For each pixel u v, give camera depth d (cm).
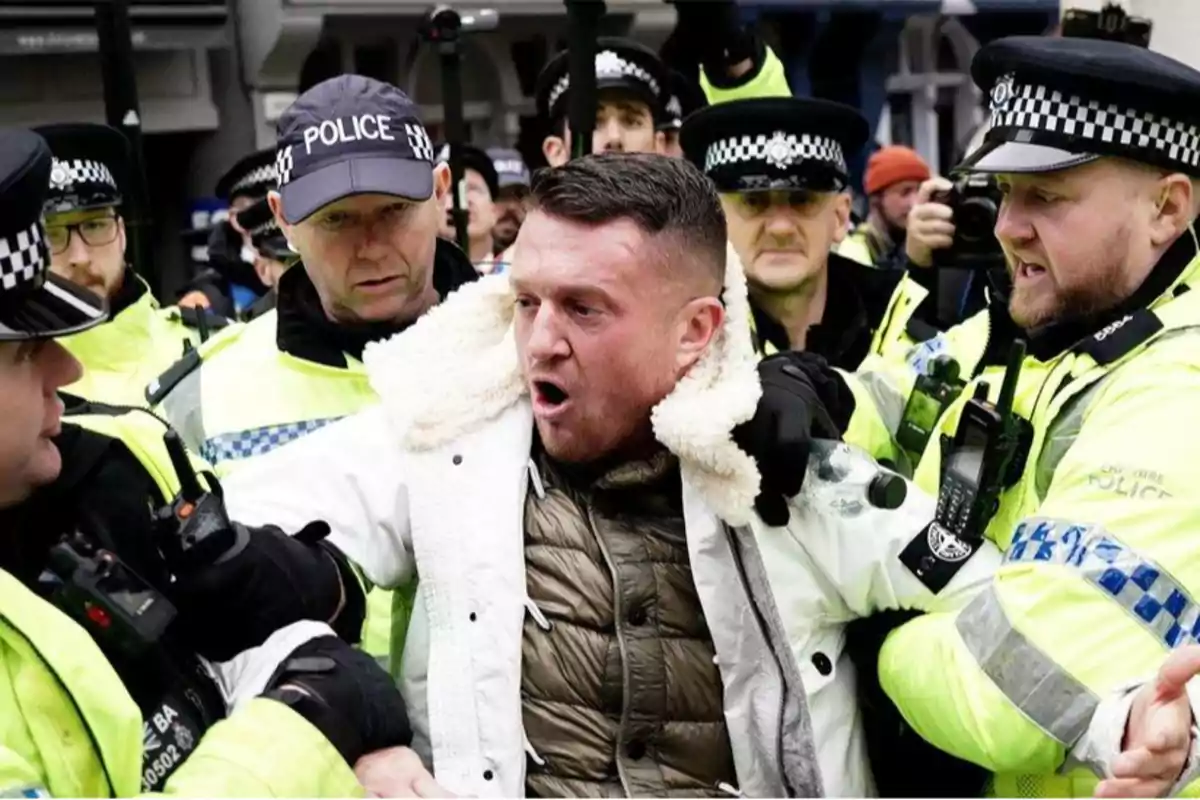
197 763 138
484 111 795
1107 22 231
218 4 702
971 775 177
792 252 285
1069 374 171
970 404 172
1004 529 172
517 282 151
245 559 151
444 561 159
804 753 158
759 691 158
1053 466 167
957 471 170
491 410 163
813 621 163
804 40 859
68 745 138
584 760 156
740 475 152
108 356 311
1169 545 146
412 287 238
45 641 137
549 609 158
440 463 162
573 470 163
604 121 371
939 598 164
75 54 657
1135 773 133
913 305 287
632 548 159
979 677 150
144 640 143
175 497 155
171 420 245
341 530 165
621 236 147
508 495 160
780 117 277
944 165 976
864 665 174
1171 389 156
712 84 373
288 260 356
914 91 950
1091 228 170
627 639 157
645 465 159
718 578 157
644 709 157
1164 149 169
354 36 741
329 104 231
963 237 282
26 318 137
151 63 689
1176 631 145
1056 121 169
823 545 161
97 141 309
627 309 148
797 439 155
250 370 246
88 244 305
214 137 726
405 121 233
